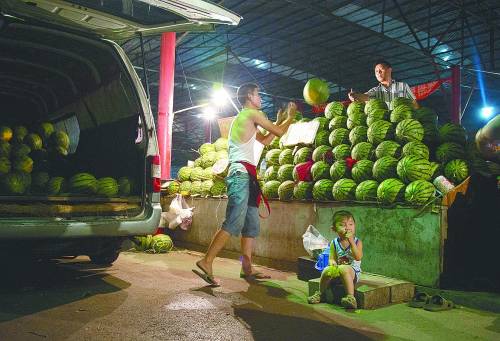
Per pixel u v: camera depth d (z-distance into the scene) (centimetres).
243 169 466
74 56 552
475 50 1616
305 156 579
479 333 324
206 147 821
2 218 383
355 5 1396
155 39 1550
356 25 1486
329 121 584
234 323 342
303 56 1853
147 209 464
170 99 952
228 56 1878
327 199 529
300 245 562
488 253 445
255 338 308
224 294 435
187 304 394
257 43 1741
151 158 471
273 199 605
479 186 450
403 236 448
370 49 1714
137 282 485
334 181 527
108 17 459
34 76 616
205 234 737
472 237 450
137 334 312
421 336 317
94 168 577
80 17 459
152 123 481
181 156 3116
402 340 308
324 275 403
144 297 418
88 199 445
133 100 496
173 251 739
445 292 409
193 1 423
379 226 470
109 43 495
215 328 329
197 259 659
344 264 411
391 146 478
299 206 566
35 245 417
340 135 546
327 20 1482
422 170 441
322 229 532
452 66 1466
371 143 508
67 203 438
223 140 818
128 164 504
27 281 482
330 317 362
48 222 396
